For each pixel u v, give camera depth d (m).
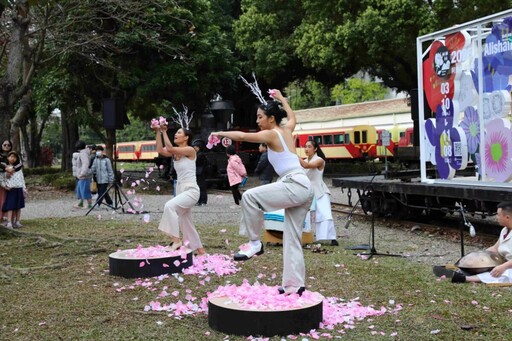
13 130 11.84
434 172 13.10
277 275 6.96
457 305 5.55
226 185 22.89
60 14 14.70
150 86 21.47
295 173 4.82
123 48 19.88
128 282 6.60
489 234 10.36
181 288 6.30
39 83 23.09
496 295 5.86
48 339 4.62
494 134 9.45
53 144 64.88
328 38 22.47
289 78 30.94
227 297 5.01
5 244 9.37
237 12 30.28
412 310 5.39
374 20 21.00
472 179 10.58
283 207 4.83
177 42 21.25
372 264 7.71
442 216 12.98
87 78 22.52
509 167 9.16
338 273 7.07
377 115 36.09
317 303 4.77
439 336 4.64
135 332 4.75
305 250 8.91
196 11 22.22
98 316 5.24
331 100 51.16
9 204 11.25
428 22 20.48
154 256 6.92
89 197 15.73
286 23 26.67
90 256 8.34
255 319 4.55
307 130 39.38
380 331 4.77
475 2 19.84
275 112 4.96
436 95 10.92
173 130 21.94
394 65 25.36
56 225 12.02
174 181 15.32
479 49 9.73
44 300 5.85
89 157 15.54
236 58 27.64
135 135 56.38
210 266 7.19
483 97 9.70
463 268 6.67
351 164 32.88
